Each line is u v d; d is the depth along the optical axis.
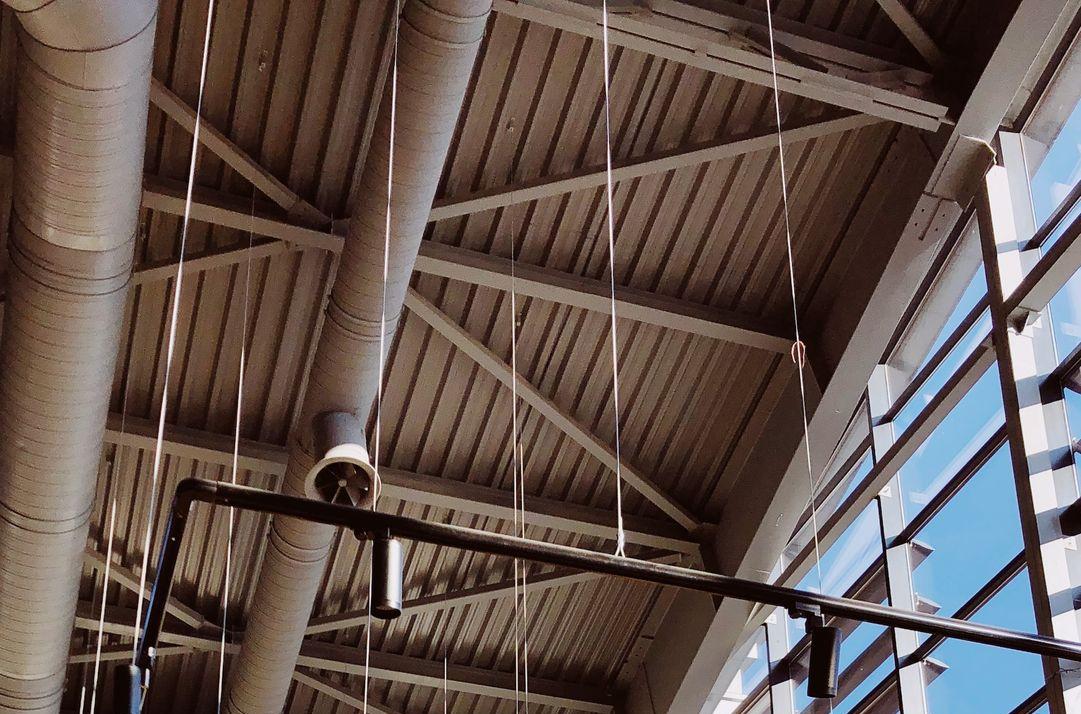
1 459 8.12
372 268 7.89
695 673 11.83
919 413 10.13
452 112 7.42
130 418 10.44
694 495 11.53
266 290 9.87
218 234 9.58
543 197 9.57
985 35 8.60
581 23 8.27
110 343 7.77
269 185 9.12
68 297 7.30
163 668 12.45
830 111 9.45
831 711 11.23
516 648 11.75
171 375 10.32
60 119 6.47
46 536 8.41
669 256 10.18
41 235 7.11
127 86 6.46
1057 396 8.60
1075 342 8.54
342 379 8.31
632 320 10.43
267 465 10.56
